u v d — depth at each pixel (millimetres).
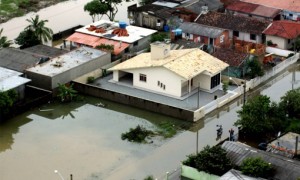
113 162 61125
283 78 84250
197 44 88875
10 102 70312
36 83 77375
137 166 60312
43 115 72875
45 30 92438
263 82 82500
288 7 103125
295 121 67625
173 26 100375
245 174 52750
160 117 72500
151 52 77938
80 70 80375
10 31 104438
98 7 100625
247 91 79188
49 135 67438
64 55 83438
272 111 64938
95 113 73500
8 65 80188
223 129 68688
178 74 73750
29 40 90750
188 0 109438
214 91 77688
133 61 79812
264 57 87750
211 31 92375
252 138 64688
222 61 80562
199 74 77000
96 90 76875
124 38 90312
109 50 87312
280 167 53188
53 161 61406
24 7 118938
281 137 61500
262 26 94125
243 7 104125
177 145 65062
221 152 55125
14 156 62625
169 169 59469
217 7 105875
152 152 63375
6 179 57812
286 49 92125
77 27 101688
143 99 73438
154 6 105062
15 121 71188
